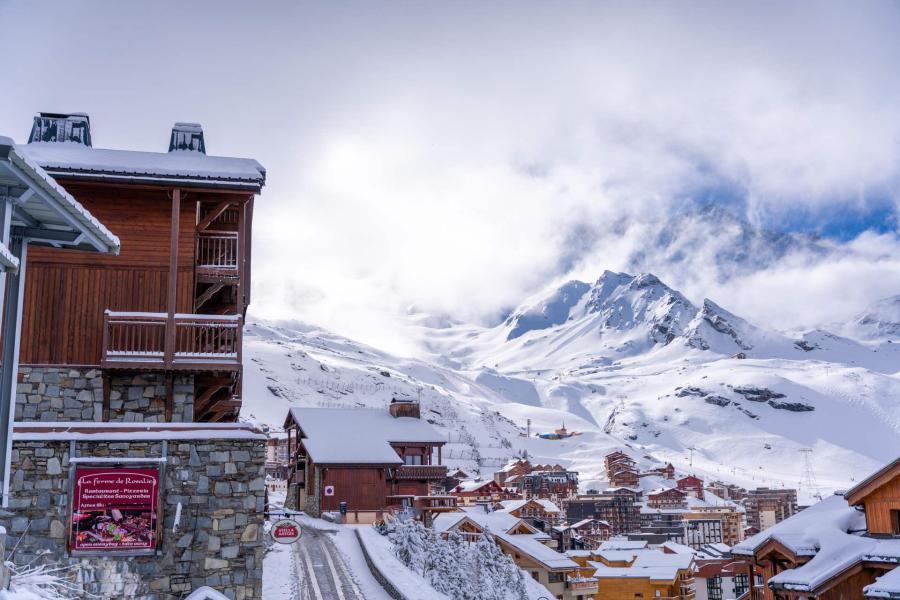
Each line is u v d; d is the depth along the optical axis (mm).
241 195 27828
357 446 77000
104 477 22656
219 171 27094
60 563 22000
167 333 25672
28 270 26297
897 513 29688
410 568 42188
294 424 87438
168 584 22609
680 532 183000
